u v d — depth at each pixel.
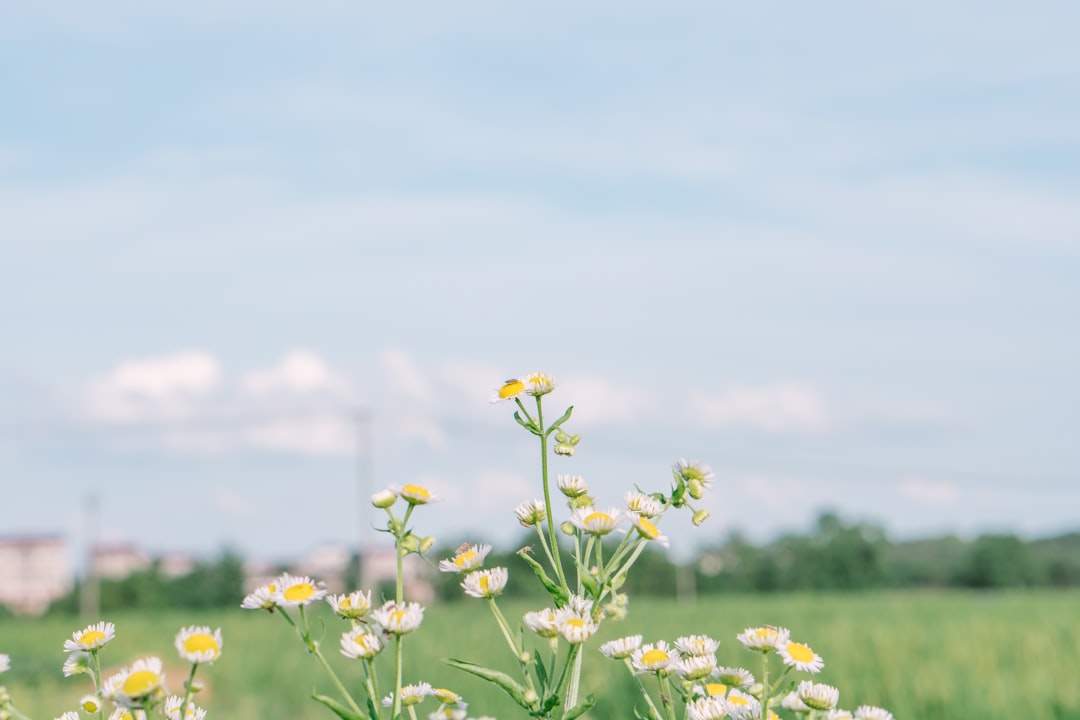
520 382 3.01
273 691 17.36
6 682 13.20
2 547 112.25
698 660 2.99
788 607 40.16
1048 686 13.30
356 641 2.62
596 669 11.27
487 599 2.80
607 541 3.05
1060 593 58.66
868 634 20.75
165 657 20.22
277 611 2.66
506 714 9.50
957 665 15.89
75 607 77.00
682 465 2.98
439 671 15.59
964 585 96.75
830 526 88.25
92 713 2.90
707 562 82.88
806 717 2.93
